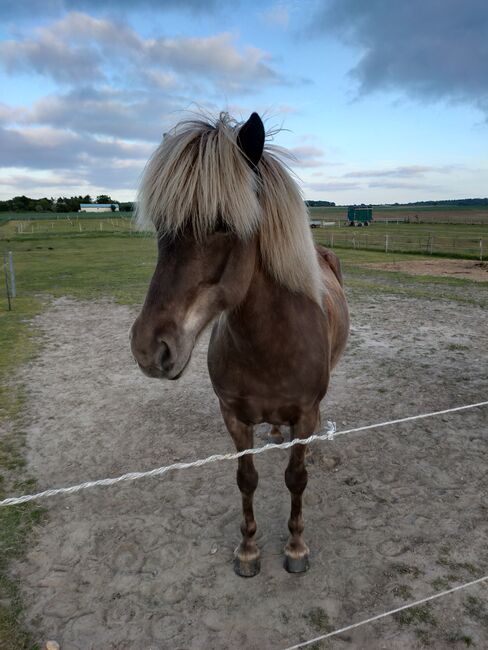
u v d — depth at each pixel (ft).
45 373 19.51
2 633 7.40
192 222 5.18
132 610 7.80
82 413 15.58
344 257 65.16
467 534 9.34
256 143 5.43
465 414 14.61
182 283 5.32
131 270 53.21
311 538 9.34
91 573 8.61
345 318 10.86
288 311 6.73
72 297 37.09
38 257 70.64
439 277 44.06
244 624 7.45
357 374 18.26
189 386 17.81
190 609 7.79
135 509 10.46
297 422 7.67
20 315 30.50
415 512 10.03
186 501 10.68
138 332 5.33
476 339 22.65
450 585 8.07
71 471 12.12
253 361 6.80
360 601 7.80
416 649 6.92
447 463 11.87
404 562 8.63
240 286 5.72
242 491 8.20
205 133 5.43
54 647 7.12
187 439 13.62
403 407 15.21
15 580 8.45
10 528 9.78
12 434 14.10
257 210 5.43
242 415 7.59
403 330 24.45
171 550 9.15
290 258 6.28
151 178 5.36
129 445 13.38
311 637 7.18
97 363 20.79
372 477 11.33
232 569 8.63
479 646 6.95
